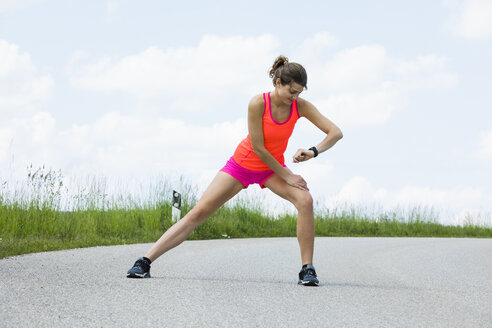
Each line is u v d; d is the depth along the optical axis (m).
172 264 6.05
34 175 9.53
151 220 11.59
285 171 4.73
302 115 4.73
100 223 10.56
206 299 3.83
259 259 7.04
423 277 5.84
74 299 3.63
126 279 4.64
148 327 2.95
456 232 20.44
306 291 4.40
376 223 18.80
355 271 6.14
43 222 9.13
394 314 3.56
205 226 12.32
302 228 4.78
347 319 3.35
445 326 3.26
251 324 3.11
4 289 3.88
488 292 4.83
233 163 4.80
